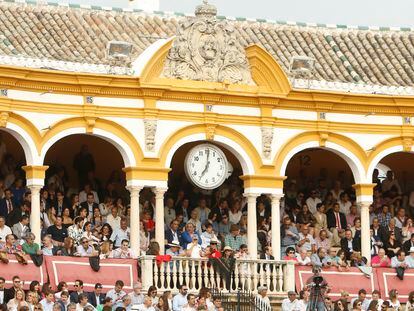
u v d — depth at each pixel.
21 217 52.44
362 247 56.00
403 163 60.19
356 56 58.06
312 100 55.69
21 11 55.22
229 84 54.81
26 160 52.78
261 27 58.03
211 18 54.88
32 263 50.94
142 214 54.47
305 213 56.38
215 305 50.94
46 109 52.88
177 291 52.03
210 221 54.53
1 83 52.12
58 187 54.19
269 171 55.22
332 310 53.00
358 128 56.41
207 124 54.56
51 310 48.97
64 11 55.84
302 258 54.41
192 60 54.62
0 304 48.47
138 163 53.78
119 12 56.66
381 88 56.56
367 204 56.31
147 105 53.94
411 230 57.16
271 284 53.59
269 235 55.41
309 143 55.91
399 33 59.72
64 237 52.38
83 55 54.03
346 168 58.81
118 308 48.88
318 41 58.34
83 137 56.34
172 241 53.62
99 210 54.00
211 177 54.59
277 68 55.12
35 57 53.03
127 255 52.50
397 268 55.28
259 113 55.25
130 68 53.84
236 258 53.22
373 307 52.78
